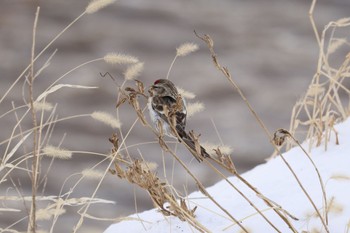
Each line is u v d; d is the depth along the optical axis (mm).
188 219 5969
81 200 6414
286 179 7051
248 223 6066
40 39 46125
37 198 6562
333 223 5770
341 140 7938
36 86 37000
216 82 37094
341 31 45531
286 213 5898
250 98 34188
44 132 29094
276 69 39188
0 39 45656
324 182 6660
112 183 22672
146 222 6492
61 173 23812
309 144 7980
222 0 54156
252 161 26688
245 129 29812
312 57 41188
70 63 41406
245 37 45844
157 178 5961
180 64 40875
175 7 53062
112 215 20438
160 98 7180
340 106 8930
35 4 52406
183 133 6754
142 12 51844
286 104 33281
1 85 37375
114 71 39000
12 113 31641
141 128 29844
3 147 26312
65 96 35094
